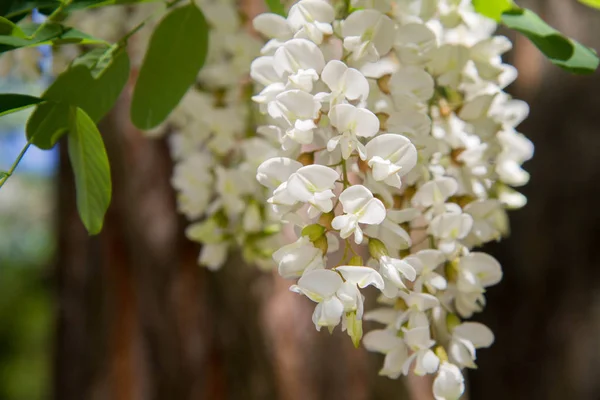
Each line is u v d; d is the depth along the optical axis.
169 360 0.85
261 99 0.42
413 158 0.40
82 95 0.46
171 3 0.48
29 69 0.55
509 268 0.88
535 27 0.47
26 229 2.57
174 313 0.85
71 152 0.45
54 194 0.97
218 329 0.80
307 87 0.41
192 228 0.53
